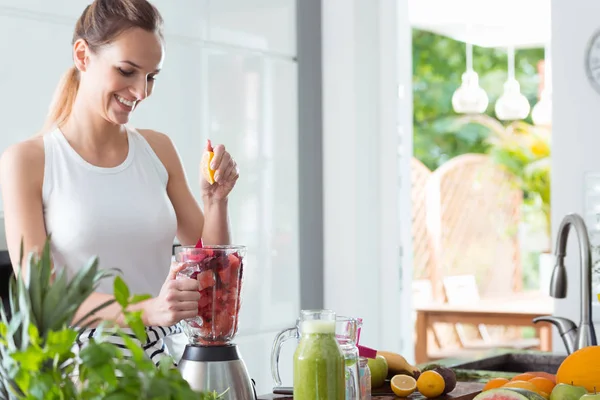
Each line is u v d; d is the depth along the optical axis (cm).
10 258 191
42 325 96
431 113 1065
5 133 302
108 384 80
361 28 435
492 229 927
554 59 407
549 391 171
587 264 224
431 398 176
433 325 716
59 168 194
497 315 596
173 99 360
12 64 304
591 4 399
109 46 182
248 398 149
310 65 432
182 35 364
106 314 163
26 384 85
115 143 201
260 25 405
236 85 392
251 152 399
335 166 438
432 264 791
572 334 231
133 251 197
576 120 402
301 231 427
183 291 145
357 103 433
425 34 1066
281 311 414
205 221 202
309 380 138
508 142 1045
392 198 441
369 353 174
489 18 763
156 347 179
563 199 404
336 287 438
